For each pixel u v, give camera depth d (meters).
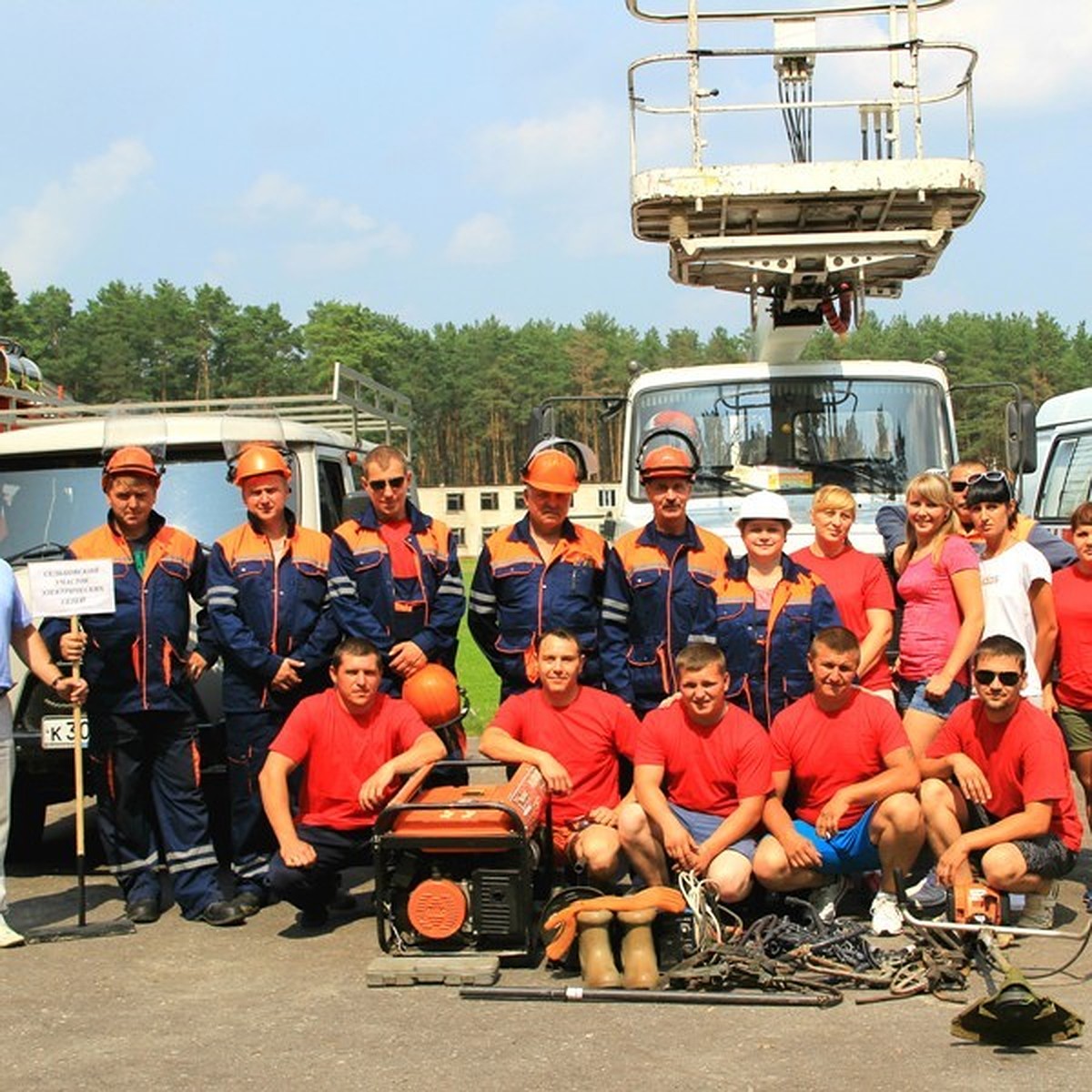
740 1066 4.93
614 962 6.03
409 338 95.50
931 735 7.19
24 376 13.09
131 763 7.27
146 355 87.69
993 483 7.24
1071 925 6.84
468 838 6.09
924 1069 4.87
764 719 7.09
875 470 9.41
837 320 10.07
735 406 9.55
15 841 8.62
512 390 92.81
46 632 7.42
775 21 9.86
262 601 7.30
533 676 7.23
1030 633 7.38
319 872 6.84
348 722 6.82
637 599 7.20
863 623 7.38
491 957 6.07
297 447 9.07
